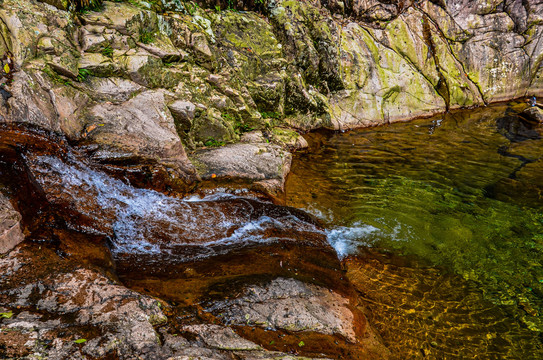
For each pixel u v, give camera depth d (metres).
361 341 3.29
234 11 8.21
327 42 8.99
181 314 3.03
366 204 5.86
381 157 7.54
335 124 8.89
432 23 10.73
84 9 5.44
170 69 6.04
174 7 6.83
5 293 2.79
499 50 11.23
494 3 11.12
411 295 4.12
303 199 5.85
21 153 4.02
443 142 8.38
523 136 8.73
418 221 5.48
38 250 3.33
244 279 3.71
